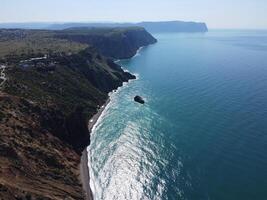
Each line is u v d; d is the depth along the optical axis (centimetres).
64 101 11512
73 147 9319
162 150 9238
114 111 12775
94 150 9406
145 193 7312
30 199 5725
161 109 12812
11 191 5559
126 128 10919
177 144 9562
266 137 9856
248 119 11350
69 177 7569
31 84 11475
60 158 8094
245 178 7712
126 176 7994
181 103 13500
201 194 7162
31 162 7144
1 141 7081
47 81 12550
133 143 9756
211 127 10731
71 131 9656
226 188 7350
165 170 8175
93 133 10594
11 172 6300
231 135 10069
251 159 8575
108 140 10025
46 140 8388
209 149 9188
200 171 8069
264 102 13312
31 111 9175
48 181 6912
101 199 7162
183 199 7019
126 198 7181
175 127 10838
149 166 8400
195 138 9938
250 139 9756
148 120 11600
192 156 8819
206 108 12719
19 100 9388
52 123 9325
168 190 7362
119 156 8994
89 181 7812
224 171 8050
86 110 12200
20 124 8194
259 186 7400
